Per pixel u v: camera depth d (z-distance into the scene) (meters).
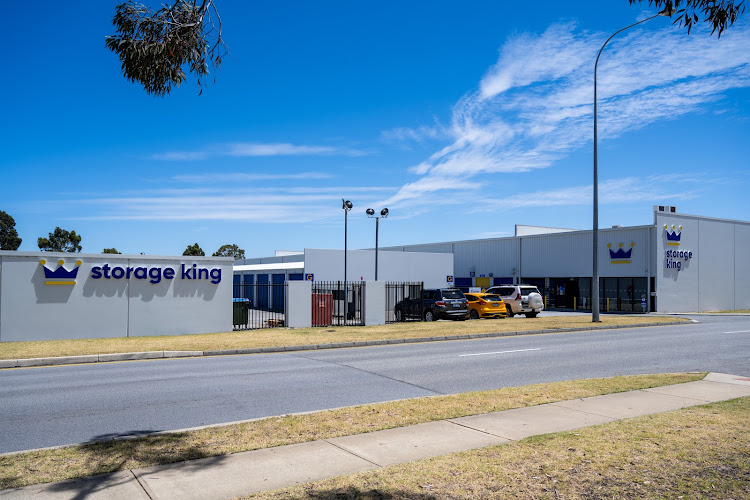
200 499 4.74
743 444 6.07
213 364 13.35
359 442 6.39
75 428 7.30
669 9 6.54
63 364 13.59
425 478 5.15
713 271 40.44
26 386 10.38
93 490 4.93
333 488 4.93
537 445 6.13
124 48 7.27
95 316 18.66
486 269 51.16
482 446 6.20
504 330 21.27
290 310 22.84
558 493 4.74
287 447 6.21
